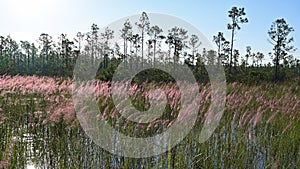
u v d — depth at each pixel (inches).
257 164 177.8
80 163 171.2
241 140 201.0
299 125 246.2
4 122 248.2
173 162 174.7
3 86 357.7
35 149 196.5
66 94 310.7
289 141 207.6
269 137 225.6
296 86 490.3
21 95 346.6
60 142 200.4
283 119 265.9
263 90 433.4
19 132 228.7
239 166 172.2
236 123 257.4
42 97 331.0
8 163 160.1
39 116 251.3
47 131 232.2
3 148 187.6
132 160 175.8
